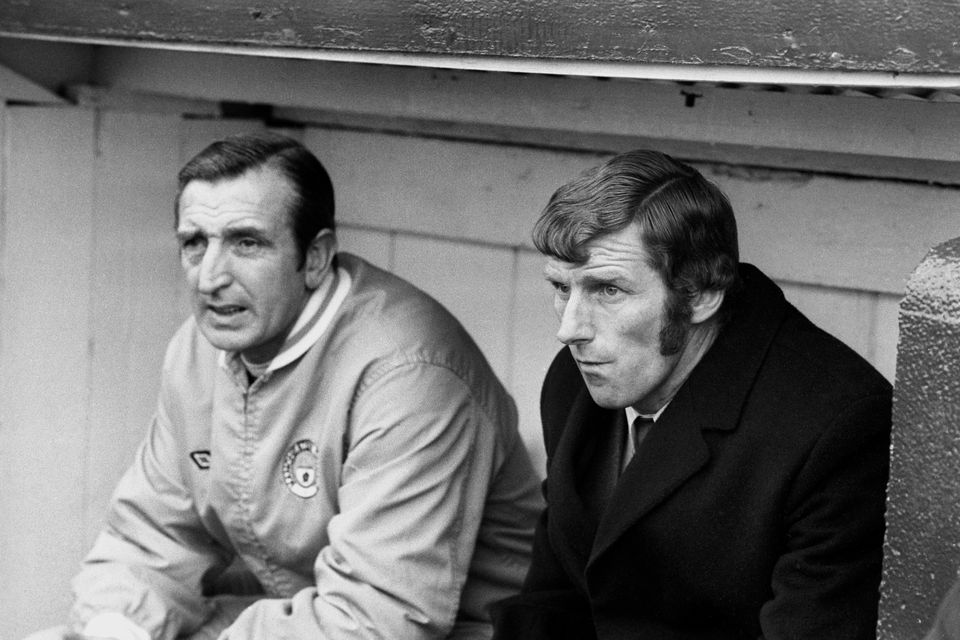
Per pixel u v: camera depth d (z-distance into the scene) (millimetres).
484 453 4109
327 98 4844
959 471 2607
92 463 5402
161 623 4340
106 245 5285
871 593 3137
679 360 3318
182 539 4449
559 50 3123
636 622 3436
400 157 5203
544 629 3627
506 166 4895
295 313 4059
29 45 5148
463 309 5105
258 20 3695
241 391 4145
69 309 5238
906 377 2705
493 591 4324
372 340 4035
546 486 3789
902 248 4035
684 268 3162
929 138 3623
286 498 4125
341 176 5391
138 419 5496
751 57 2852
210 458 4262
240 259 3941
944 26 2611
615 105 4188
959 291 2600
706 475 3244
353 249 5414
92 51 5352
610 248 3139
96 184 5223
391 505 3898
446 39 3314
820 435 3131
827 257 4188
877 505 3139
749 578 3234
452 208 5070
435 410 3977
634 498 3295
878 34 2689
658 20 2965
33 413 5215
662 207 3139
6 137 5020
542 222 3199
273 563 4270
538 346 4910
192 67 5145
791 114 3840
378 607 3842
